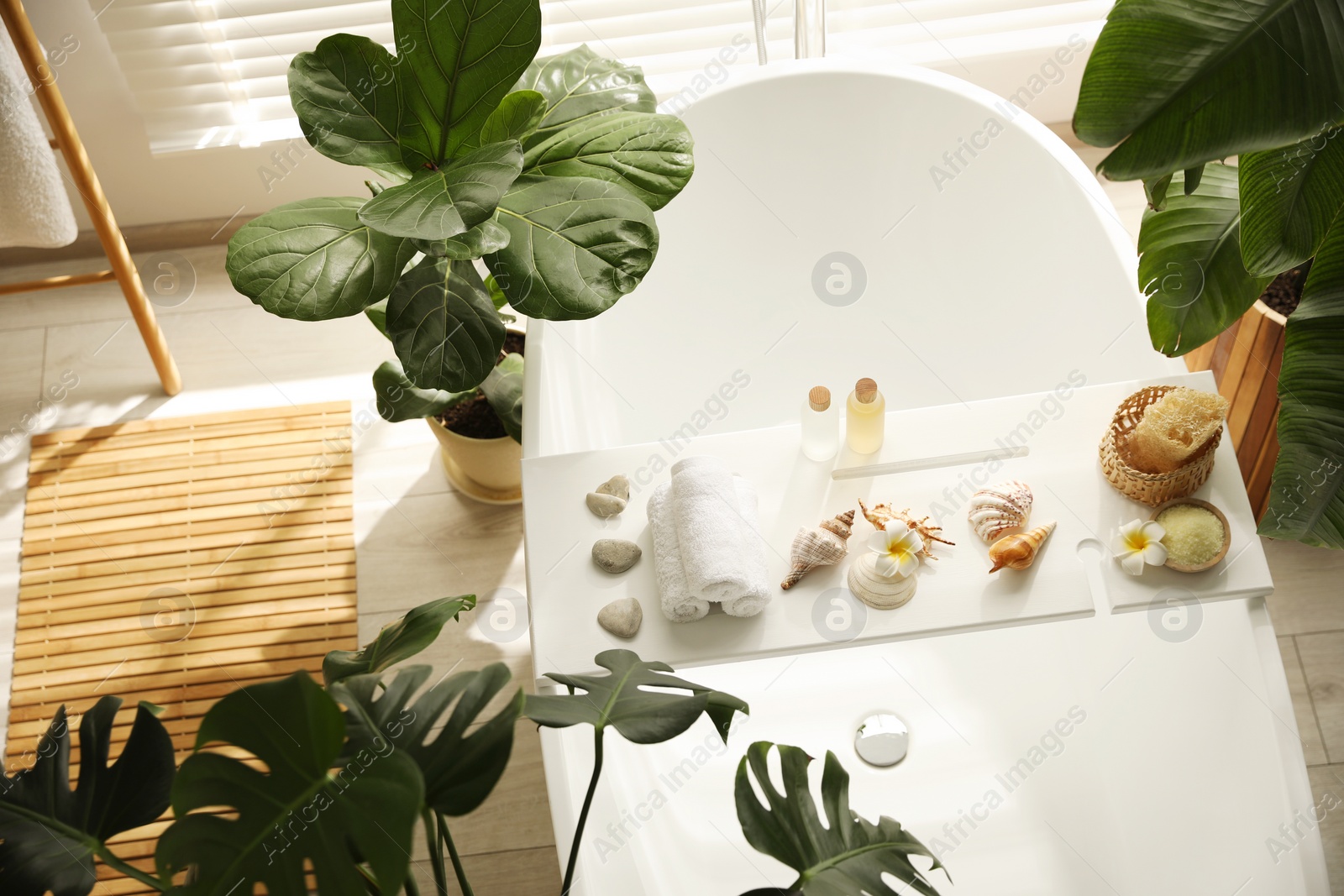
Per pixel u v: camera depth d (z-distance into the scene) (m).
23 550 2.04
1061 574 1.29
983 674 1.77
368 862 0.74
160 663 1.92
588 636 1.29
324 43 1.18
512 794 1.77
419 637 1.09
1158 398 1.35
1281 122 0.90
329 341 2.32
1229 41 0.89
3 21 1.69
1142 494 1.32
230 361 2.29
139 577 2.01
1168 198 1.40
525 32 1.18
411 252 1.23
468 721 0.86
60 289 2.37
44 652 1.93
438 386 1.22
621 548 1.34
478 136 1.27
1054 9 2.28
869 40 2.32
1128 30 0.91
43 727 1.86
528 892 1.69
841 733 1.72
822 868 0.95
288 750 0.79
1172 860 1.40
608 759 1.46
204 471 2.13
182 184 2.32
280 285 1.17
